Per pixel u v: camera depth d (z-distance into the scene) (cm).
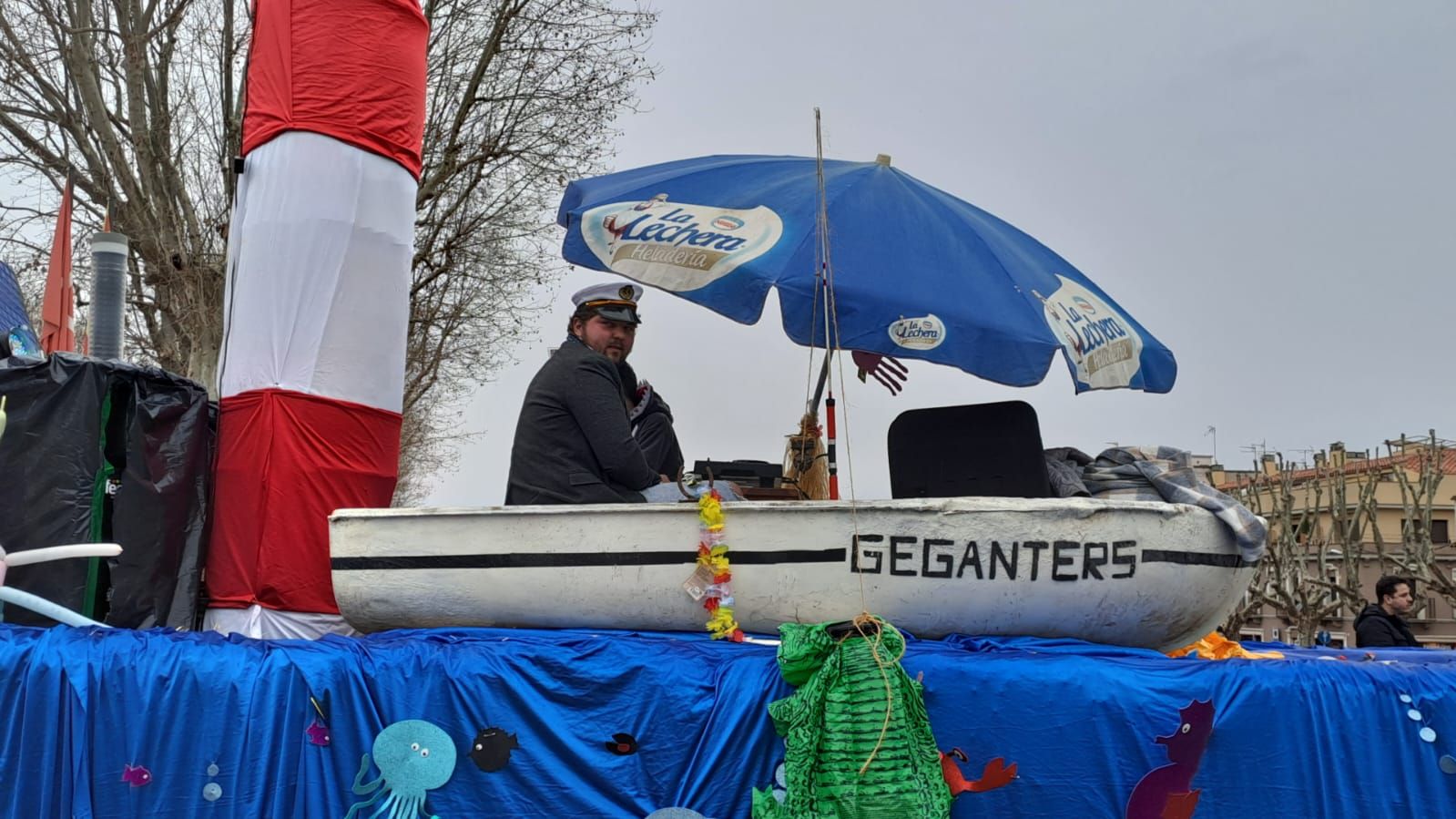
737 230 370
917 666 309
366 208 436
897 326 353
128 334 1388
